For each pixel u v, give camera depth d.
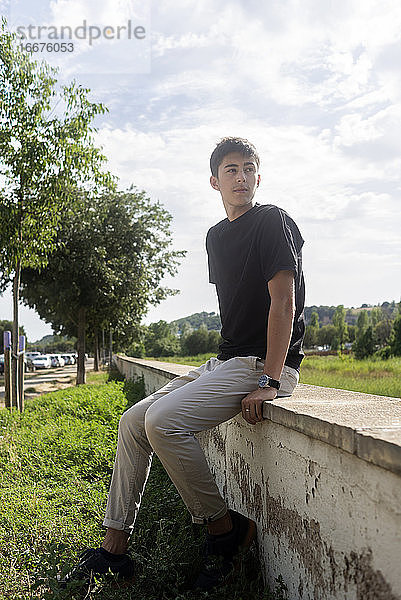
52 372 51.75
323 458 2.26
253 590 2.89
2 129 11.22
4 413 10.34
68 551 3.51
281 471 2.76
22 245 11.85
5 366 12.32
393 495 1.75
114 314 26.53
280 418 2.63
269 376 2.88
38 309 25.98
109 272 23.55
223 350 3.26
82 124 11.49
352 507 2.02
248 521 3.12
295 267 2.89
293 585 2.61
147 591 3.02
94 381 27.59
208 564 3.00
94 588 2.98
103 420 8.66
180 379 3.40
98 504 4.45
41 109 11.38
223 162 3.22
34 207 11.66
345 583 2.08
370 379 15.09
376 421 2.10
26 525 3.99
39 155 11.30
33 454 6.21
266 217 2.99
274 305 2.87
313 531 2.37
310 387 3.77
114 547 3.11
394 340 36.16
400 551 1.71
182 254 25.62
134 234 24.39
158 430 2.88
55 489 4.93
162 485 4.84
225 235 3.17
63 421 8.65
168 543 3.42
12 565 3.42
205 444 4.96
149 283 25.25
